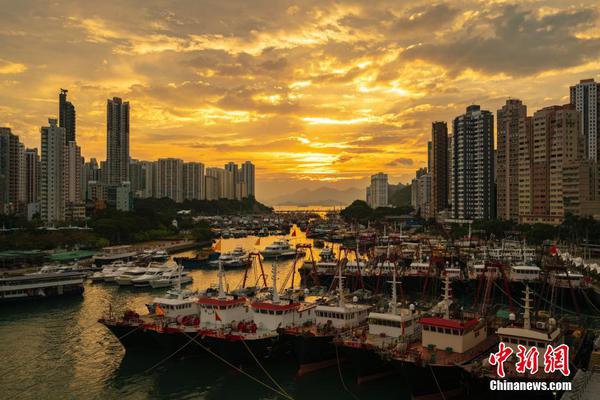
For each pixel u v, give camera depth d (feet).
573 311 419.95
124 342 298.35
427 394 220.84
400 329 256.73
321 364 268.82
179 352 285.64
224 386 251.60
